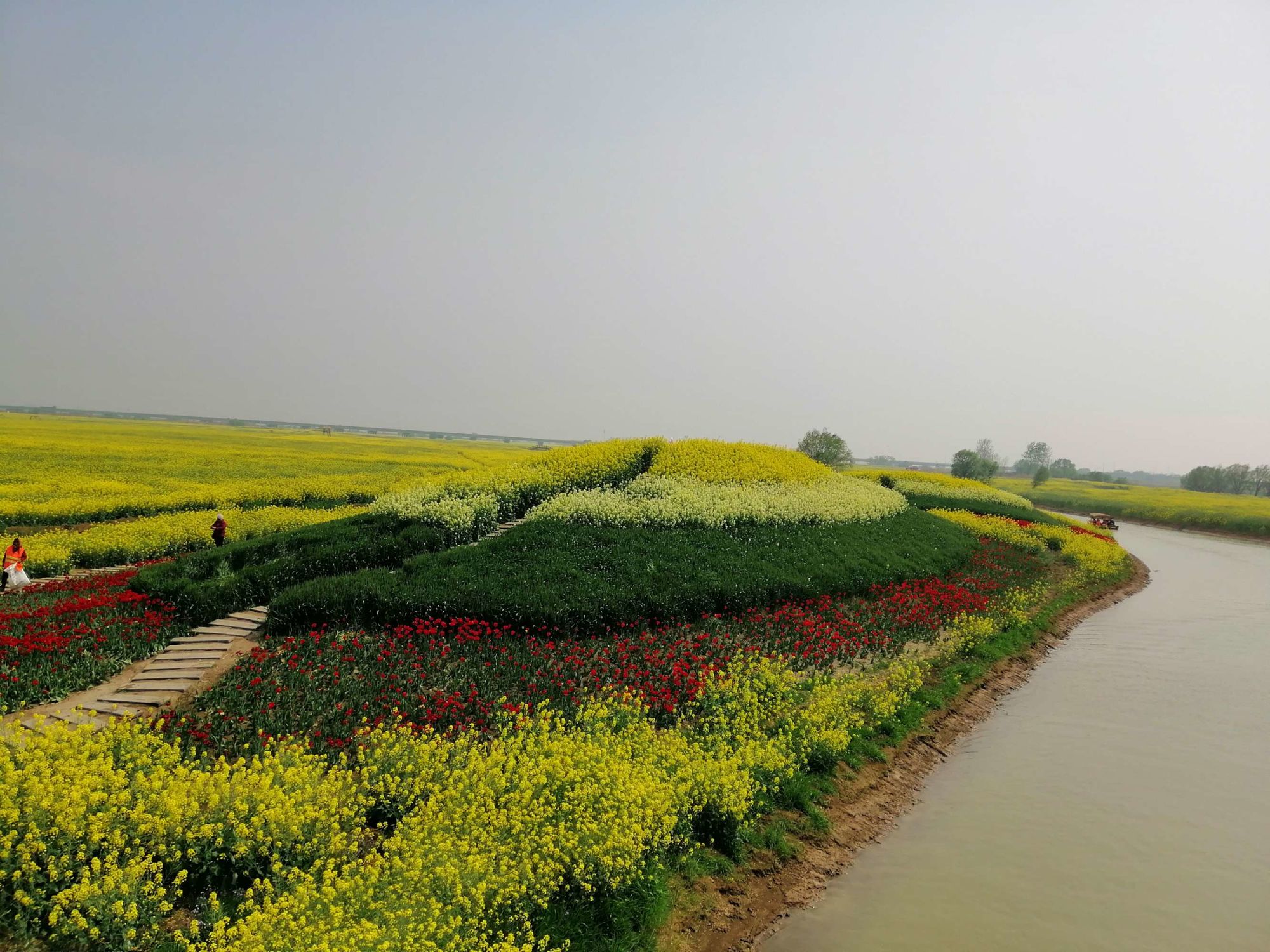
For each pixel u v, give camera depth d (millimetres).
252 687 12570
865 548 24375
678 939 8062
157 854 7965
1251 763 13211
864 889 9258
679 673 14016
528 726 11414
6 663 12773
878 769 12305
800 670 15461
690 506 24766
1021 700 16391
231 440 77750
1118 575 33281
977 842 10398
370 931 6746
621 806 8961
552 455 34125
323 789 9047
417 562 18516
